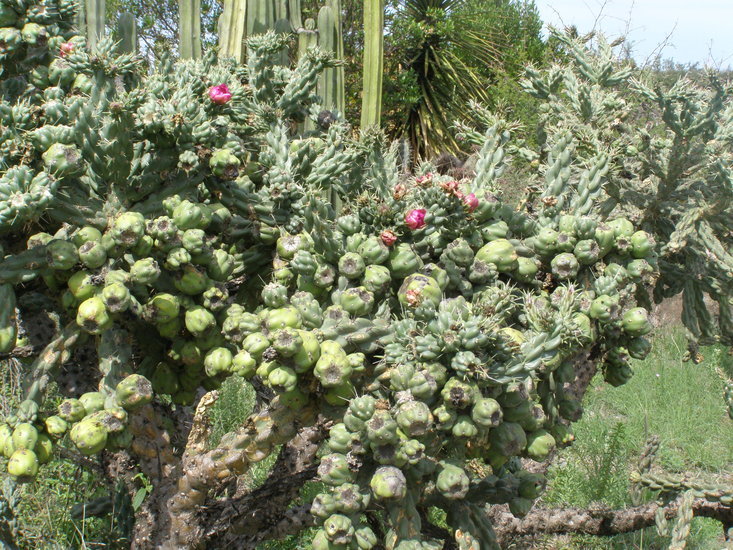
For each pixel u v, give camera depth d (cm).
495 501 195
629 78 260
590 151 225
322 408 180
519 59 1166
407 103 1141
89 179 186
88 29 259
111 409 171
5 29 190
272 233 210
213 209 203
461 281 193
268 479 248
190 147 194
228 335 188
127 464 250
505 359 166
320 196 224
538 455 182
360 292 181
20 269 174
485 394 169
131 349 196
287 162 218
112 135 175
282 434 180
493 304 171
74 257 174
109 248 178
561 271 194
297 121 273
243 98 240
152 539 203
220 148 210
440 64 1155
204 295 189
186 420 250
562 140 217
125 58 187
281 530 238
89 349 221
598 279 196
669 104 215
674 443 524
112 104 170
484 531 194
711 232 226
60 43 196
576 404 203
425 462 168
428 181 191
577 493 388
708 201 223
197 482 188
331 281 189
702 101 236
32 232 190
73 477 316
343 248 191
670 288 246
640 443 505
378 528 231
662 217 236
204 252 185
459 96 1198
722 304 232
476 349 162
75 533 284
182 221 183
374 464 170
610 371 219
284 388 164
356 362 171
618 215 233
